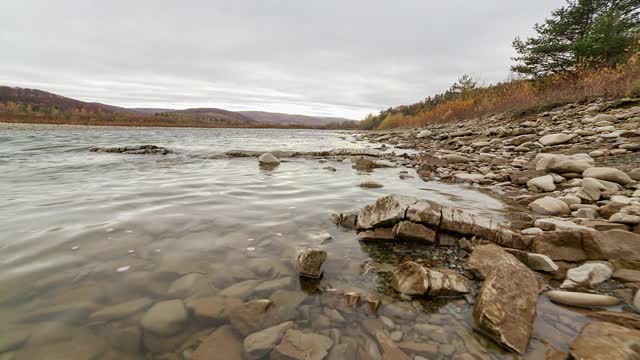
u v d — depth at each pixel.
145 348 1.84
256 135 37.06
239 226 3.96
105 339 1.89
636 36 14.78
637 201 4.05
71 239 3.35
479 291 2.41
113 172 8.23
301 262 2.80
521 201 5.18
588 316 2.14
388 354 1.83
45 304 2.20
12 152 12.47
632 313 2.13
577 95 14.52
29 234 3.46
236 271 2.79
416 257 3.21
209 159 11.78
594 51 15.57
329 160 11.81
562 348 1.85
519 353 1.82
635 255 2.83
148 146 14.05
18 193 5.52
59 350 1.79
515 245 3.32
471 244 3.43
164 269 2.77
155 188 6.15
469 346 1.90
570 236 3.09
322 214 4.60
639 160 6.22
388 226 3.76
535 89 18.11
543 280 2.68
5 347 1.78
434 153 12.24
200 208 4.73
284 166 10.02
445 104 30.64
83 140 19.38
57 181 6.79
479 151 11.16
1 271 2.62
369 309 2.28
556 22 18.17
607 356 1.68
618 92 12.41
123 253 3.05
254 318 2.13
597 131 9.09
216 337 1.95
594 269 2.64
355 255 3.24
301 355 1.80
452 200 5.39
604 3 17.77
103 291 2.39
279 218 4.35
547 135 9.89
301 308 2.27
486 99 24.20
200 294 2.40
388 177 7.89
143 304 2.25
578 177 5.90
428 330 2.05
